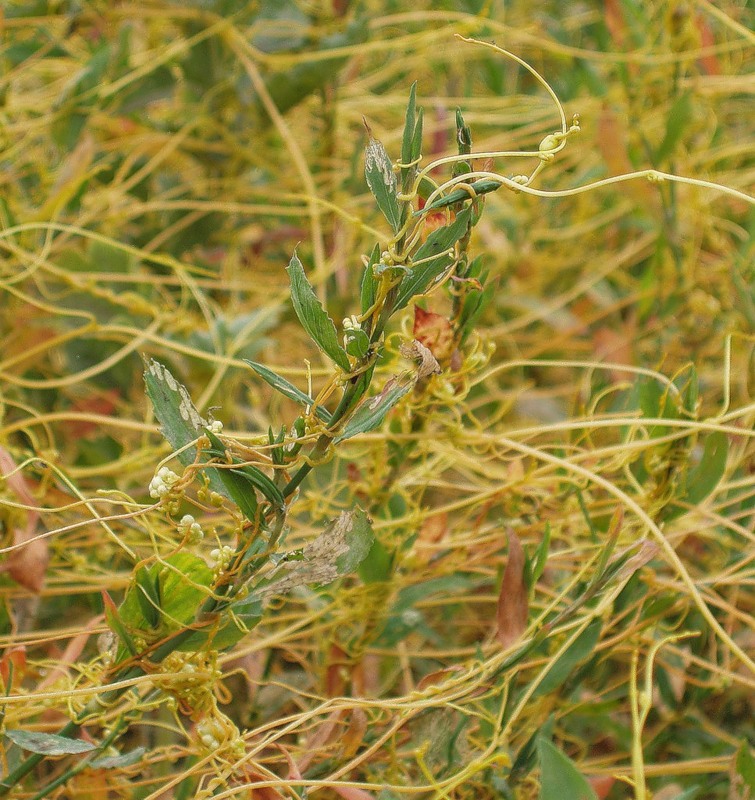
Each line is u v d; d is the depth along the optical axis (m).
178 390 0.70
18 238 1.08
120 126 1.21
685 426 0.82
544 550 0.79
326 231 1.25
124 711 0.76
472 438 0.85
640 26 1.22
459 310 0.78
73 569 0.91
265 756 0.86
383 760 0.81
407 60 1.54
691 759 0.89
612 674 0.92
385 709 0.83
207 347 1.01
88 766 0.75
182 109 1.26
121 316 1.04
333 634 0.85
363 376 0.69
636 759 0.75
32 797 0.77
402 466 0.84
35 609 0.89
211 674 0.73
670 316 1.10
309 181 1.19
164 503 0.71
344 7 1.23
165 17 1.20
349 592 0.83
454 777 0.76
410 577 0.86
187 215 1.23
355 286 1.17
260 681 0.86
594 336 1.23
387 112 1.61
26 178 1.24
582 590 0.83
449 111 1.50
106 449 0.99
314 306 0.68
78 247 1.15
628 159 1.11
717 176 1.41
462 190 0.69
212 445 0.70
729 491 0.94
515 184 0.69
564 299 1.29
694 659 0.85
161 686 0.73
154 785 0.84
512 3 1.67
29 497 0.82
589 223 1.38
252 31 1.20
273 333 1.22
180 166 1.28
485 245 1.31
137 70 1.20
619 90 1.43
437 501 1.11
